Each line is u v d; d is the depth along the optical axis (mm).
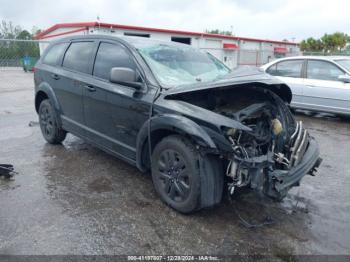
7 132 5824
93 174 3943
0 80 15203
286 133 3109
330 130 6531
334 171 4316
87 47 4207
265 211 3166
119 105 3494
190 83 3365
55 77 4605
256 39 28047
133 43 3646
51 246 2498
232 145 2594
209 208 3162
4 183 3623
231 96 3436
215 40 24266
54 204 3164
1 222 2809
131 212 3051
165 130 3066
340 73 6961
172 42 4176
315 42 27453
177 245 2572
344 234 2797
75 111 4336
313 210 3227
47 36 21375
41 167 4133
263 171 2658
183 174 2926
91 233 2688
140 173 4008
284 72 7809
